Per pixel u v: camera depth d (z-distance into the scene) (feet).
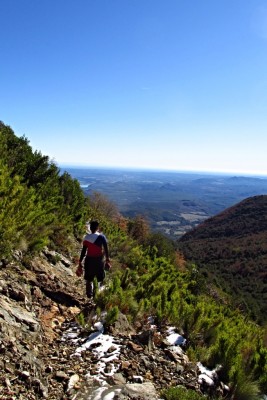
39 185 39.70
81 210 52.65
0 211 22.38
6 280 19.80
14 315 16.66
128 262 43.86
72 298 23.07
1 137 43.57
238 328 30.94
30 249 25.50
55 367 14.89
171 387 15.25
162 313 23.88
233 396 17.04
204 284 55.01
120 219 115.65
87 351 16.79
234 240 323.16
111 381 14.55
